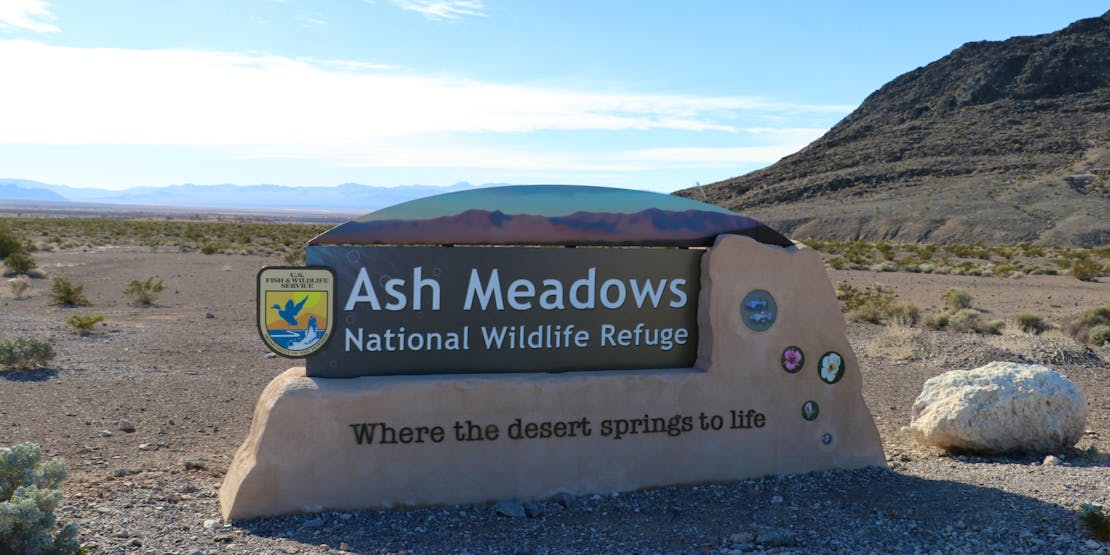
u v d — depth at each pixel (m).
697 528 7.07
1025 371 9.81
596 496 7.92
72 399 12.42
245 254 51.34
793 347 8.44
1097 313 22.38
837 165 164.50
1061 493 7.54
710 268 8.22
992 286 37.84
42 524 5.86
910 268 47.69
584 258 8.14
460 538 6.86
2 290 28.06
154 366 15.33
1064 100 174.38
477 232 8.02
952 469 8.77
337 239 7.79
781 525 7.08
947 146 159.88
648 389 8.06
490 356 7.99
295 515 7.32
